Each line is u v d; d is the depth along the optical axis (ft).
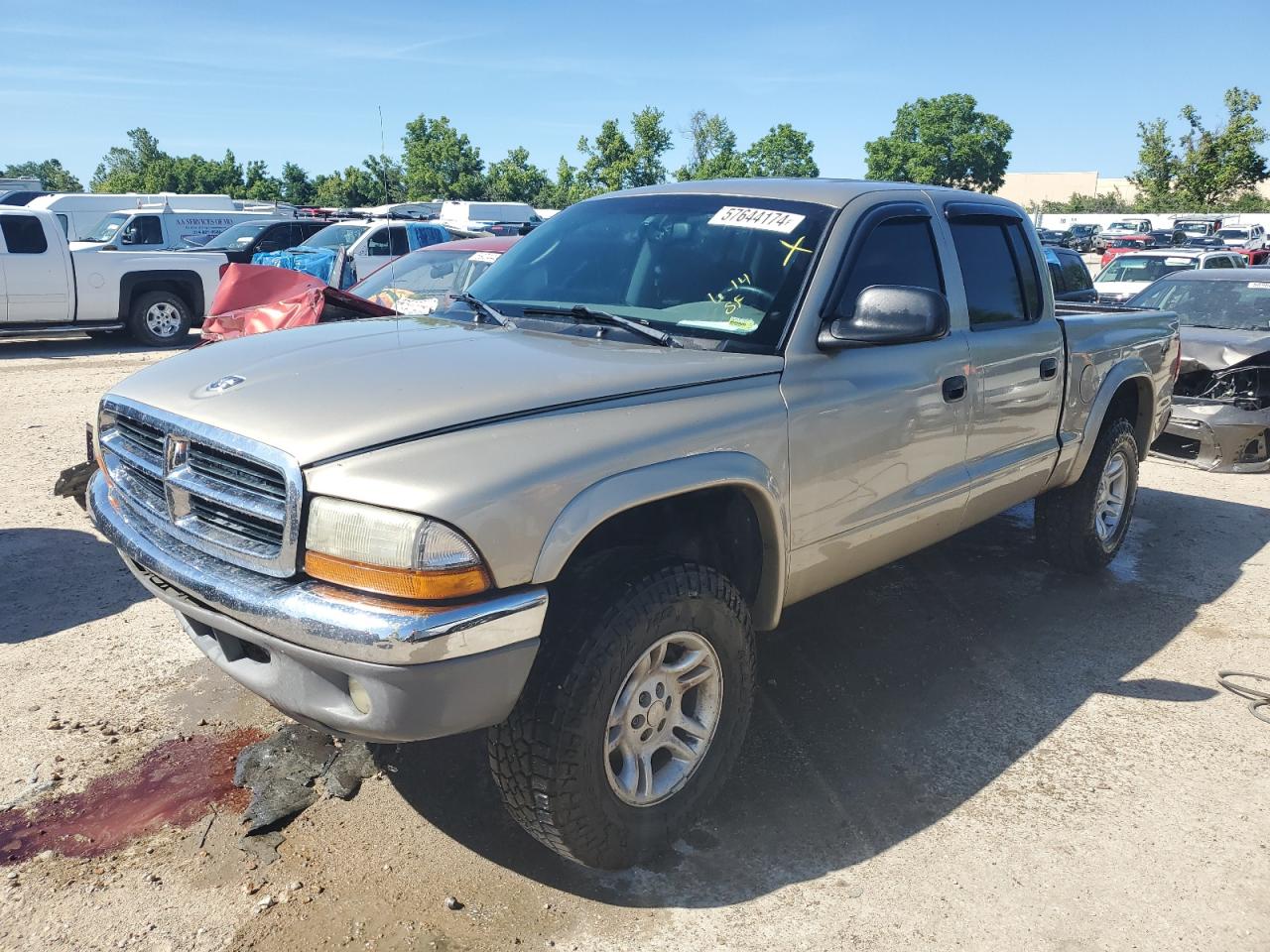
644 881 9.36
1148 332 17.94
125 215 66.33
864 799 10.77
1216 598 16.98
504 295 12.35
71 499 20.26
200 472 8.63
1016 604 16.46
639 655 8.74
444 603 7.47
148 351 45.32
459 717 7.76
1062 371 14.98
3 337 44.01
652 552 9.20
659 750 9.82
